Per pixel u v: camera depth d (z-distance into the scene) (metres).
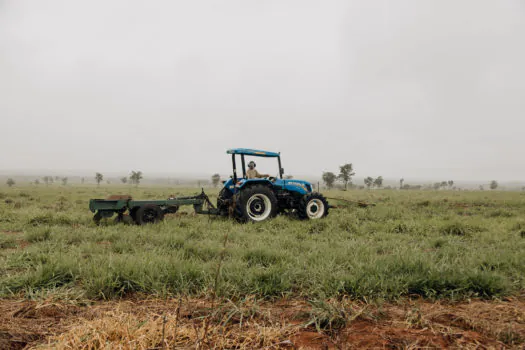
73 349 2.40
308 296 3.64
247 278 3.92
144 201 8.82
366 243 6.52
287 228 8.53
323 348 2.53
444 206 17.39
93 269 4.07
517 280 4.16
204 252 5.59
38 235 6.84
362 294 3.57
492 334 2.75
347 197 27.69
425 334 2.78
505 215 12.89
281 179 11.23
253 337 2.71
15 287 3.69
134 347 2.40
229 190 10.73
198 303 3.42
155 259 4.52
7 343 2.55
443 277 3.87
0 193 27.16
